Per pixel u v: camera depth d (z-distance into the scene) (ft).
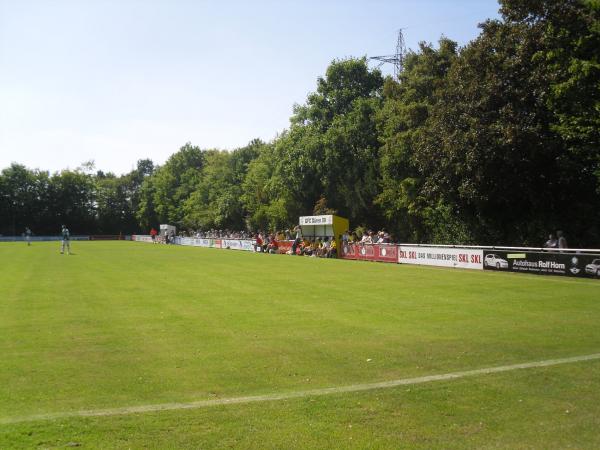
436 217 120.78
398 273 78.89
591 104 78.13
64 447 16.72
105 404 21.20
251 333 35.42
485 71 93.20
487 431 18.17
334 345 31.78
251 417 19.45
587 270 67.82
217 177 297.53
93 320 40.27
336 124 163.43
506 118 87.45
